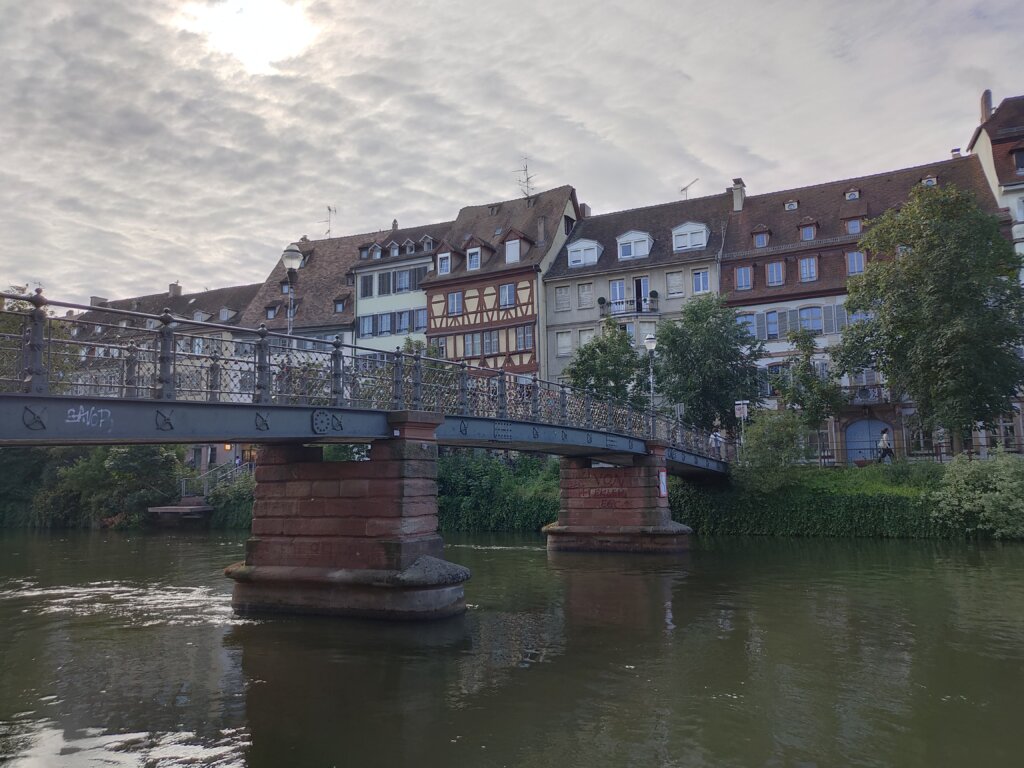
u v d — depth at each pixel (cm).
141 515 3809
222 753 694
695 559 2153
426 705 825
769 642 1123
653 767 657
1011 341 2712
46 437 812
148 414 923
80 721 786
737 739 723
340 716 791
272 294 5269
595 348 3288
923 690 882
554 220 4522
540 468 3503
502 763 668
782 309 3825
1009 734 736
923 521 2558
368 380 1261
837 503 2731
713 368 3147
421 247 4750
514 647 1088
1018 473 2469
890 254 2986
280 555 1347
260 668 979
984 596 1485
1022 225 3409
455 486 3469
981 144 3766
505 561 2167
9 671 985
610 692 873
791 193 4228
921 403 2828
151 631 1223
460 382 1511
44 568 2159
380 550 1264
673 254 4138
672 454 2492
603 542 2367
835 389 3191
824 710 809
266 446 1381
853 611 1354
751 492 2902
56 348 837
